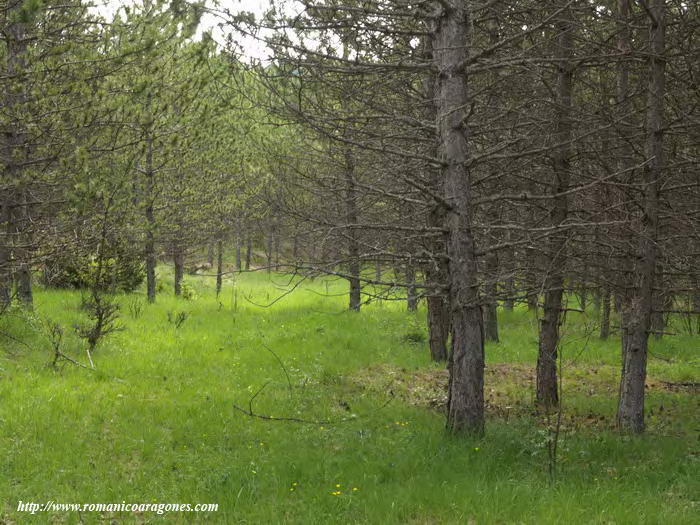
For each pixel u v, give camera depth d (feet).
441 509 20.33
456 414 27.37
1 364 34.71
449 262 27.61
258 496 21.83
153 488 22.40
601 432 29.66
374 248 27.84
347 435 28.66
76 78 33.60
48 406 29.12
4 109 33.83
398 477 23.16
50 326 42.29
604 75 35.58
